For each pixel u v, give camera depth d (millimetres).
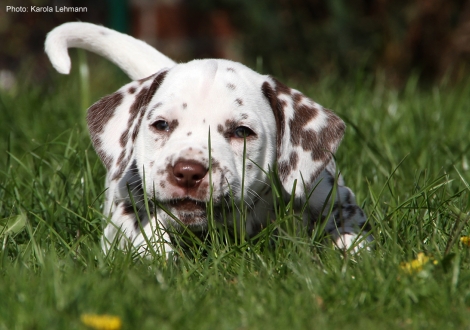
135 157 5062
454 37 15078
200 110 4773
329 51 14875
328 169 5531
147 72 6465
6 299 3398
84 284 3473
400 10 14875
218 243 4445
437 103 9070
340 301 3561
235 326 3230
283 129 5059
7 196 5730
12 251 4559
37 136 7664
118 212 5078
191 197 4480
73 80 11094
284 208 4723
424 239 4559
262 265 4113
